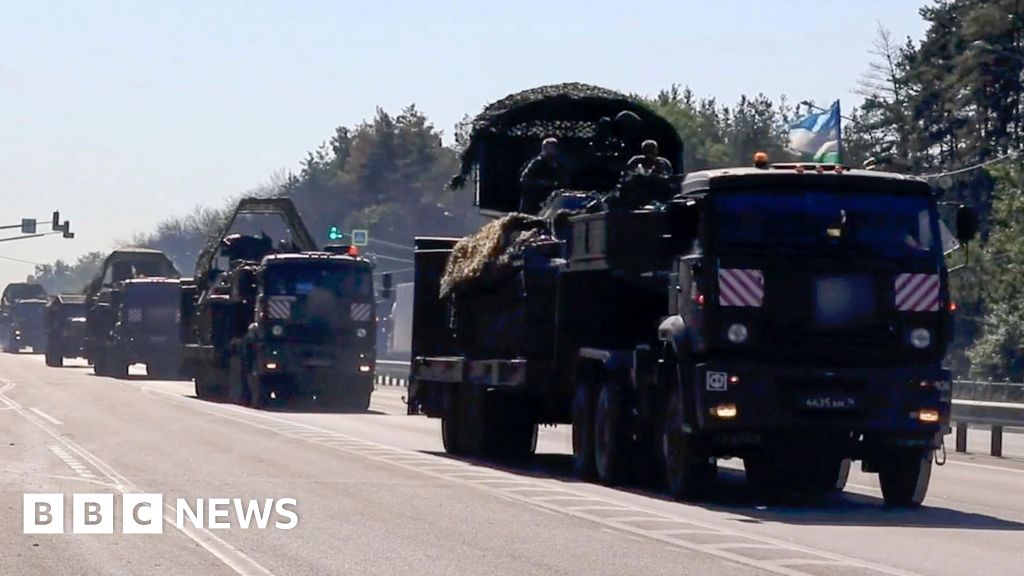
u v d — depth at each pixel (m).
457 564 34.44
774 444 45.88
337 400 109.31
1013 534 41.19
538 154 67.81
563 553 36.06
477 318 65.62
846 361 45.66
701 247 46.06
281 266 107.06
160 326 171.75
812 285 45.66
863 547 37.72
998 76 182.88
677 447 47.44
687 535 39.31
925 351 46.06
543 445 76.94
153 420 88.81
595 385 54.09
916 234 46.53
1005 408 73.38
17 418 90.56
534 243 57.88
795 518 44.09
